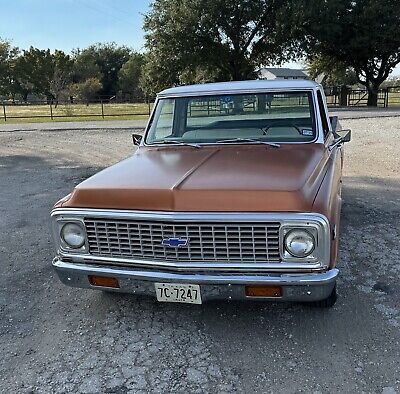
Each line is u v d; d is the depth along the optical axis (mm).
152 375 2760
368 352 2867
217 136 4184
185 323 3326
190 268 2801
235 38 32281
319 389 2564
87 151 13086
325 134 4145
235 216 2680
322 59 37125
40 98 77188
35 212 6480
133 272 2904
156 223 2803
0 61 72938
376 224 5293
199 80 35250
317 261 2678
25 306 3688
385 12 30906
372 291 3658
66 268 3068
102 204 2949
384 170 8625
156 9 31625
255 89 4121
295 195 2688
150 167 3459
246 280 2725
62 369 2855
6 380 2766
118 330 3279
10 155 12664
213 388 2621
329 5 30625
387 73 34031
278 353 2916
